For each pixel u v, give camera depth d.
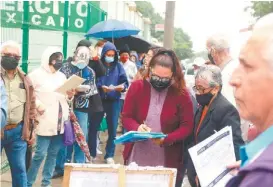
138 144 3.59
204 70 3.37
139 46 13.09
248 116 1.33
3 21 5.24
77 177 2.44
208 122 3.33
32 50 6.82
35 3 6.56
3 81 4.09
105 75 6.89
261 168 1.14
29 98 4.29
